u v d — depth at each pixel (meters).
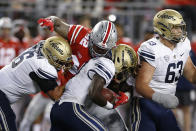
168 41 15.91
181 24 15.62
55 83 15.68
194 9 29.31
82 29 16.39
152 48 15.73
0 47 26.36
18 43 26.67
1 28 26.41
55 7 30.58
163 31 15.76
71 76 16.33
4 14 30.38
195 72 16.73
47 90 15.55
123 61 15.91
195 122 26.97
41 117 26.36
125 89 16.66
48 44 15.62
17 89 16.02
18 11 30.28
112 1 30.06
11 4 30.66
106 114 16.94
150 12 29.34
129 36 29.17
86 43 16.12
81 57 16.16
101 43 15.10
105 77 14.81
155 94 15.40
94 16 28.41
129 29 29.23
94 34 15.25
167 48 15.86
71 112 14.99
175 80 16.30
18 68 15.86
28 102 26.17
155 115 15.95
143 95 15.63
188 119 23.72
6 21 26.53
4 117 15.72
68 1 30.36
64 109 15.12
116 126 17.22
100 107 16.73
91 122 14.82
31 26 28.56
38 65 15.43
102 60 15.16
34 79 15.62
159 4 29.55
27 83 15.83
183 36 16.03
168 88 16.19
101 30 15.15
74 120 14.88
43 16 29.62
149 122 15.92
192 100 23.72
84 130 14.78
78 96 15.27
